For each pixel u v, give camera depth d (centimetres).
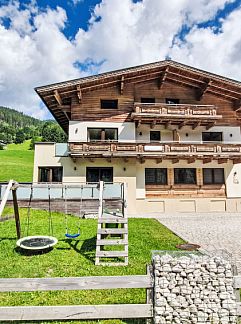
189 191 2002
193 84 2077
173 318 377
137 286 386
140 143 1855
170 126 2062
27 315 374
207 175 2058
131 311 382
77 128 1923
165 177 2002
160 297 380
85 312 379
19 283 375
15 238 903
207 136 2109
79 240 893
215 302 385
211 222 1388
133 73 1933
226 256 426
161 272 388
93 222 1240
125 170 1906
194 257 405
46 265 656
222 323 379
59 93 1895
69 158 1870
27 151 7112
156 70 1972
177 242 904
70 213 1532
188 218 1559
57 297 494
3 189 1523
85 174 1866
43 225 1128
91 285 379
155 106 1914
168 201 1966
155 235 1014
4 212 1369
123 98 1997
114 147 1834
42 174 1891
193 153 1875
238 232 1101
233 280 393
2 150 7075
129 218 1520
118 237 973
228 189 2042
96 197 1573
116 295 501
